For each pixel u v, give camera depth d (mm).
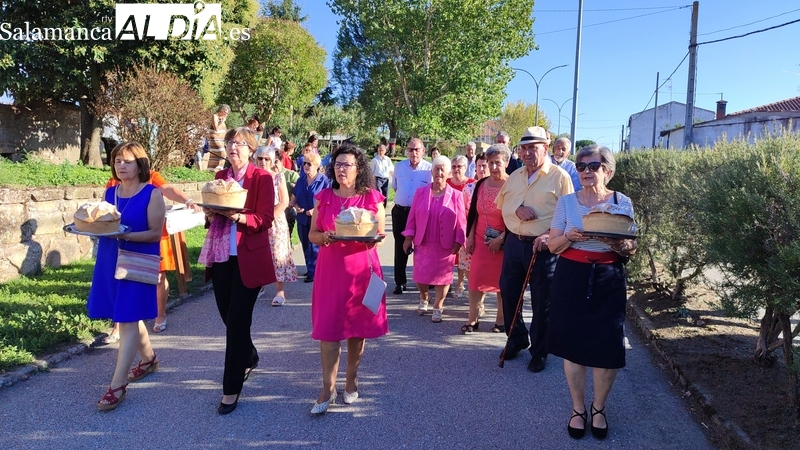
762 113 31828
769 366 4449
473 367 4844
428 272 6098
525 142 4727
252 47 26234
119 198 4043
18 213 7078
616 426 3787
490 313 6684
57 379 4344
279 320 6152
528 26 30562
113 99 11867
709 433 3691
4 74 12305
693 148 6781
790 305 3275
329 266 3775
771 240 3416
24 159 11422
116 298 3836
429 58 31672
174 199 4539
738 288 3713
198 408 3924
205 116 12617
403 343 5469
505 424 3783
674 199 5699
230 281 3992
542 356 4758
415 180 7363
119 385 3889
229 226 3955
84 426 3617
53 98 14766
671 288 7027
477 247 5695
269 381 4445
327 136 39812
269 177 4043
